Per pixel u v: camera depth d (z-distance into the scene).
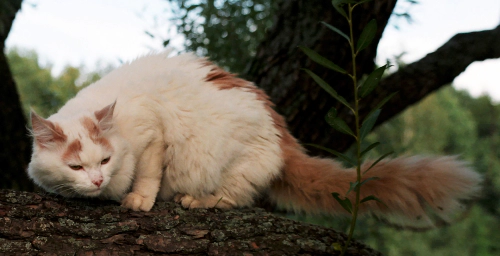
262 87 1.24
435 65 1.29
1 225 0.88
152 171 1.03
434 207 1.05
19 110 1.33
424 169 1.05
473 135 7.68
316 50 1.19
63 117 0.99
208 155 1.05
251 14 1.40
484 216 6.14
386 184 1.06
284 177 1.12
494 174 6.32
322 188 1.09
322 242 0.96
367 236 1.75
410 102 1.28
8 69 1.32
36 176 0.98
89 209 0.93
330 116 0.91
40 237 0.88
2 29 1.35
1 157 1.29
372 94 1.27
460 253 5.48
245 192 1.08
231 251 0.92
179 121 1.04
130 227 0.92
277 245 0.94
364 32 0.90
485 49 1.29
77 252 0.88
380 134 2.85
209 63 1.16
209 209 1.01
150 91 1.04
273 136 1.10
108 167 0.97
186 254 0.91
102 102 1.03
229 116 1.06
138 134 1.01
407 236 4.52
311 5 1.21
